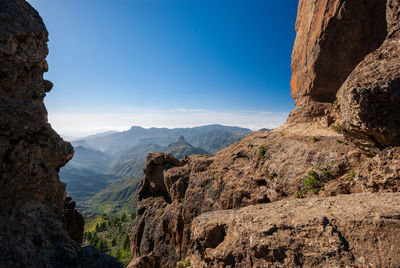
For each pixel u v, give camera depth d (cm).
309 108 3844
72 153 1823
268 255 1243
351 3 3209
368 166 1538
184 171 4625
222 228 1667
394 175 1351
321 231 1143
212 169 3925
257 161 3159
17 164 1348
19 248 1188
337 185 2030
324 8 3500
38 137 1532
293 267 1135
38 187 1484
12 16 1428
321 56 3603
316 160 2384
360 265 964
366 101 1393
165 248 4028
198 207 3694
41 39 1620
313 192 2192
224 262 1438
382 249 955
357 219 1110
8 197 1298
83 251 1470
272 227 1305
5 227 1205
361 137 1585
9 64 1398
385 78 1395
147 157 5666
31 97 1554
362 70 1608
